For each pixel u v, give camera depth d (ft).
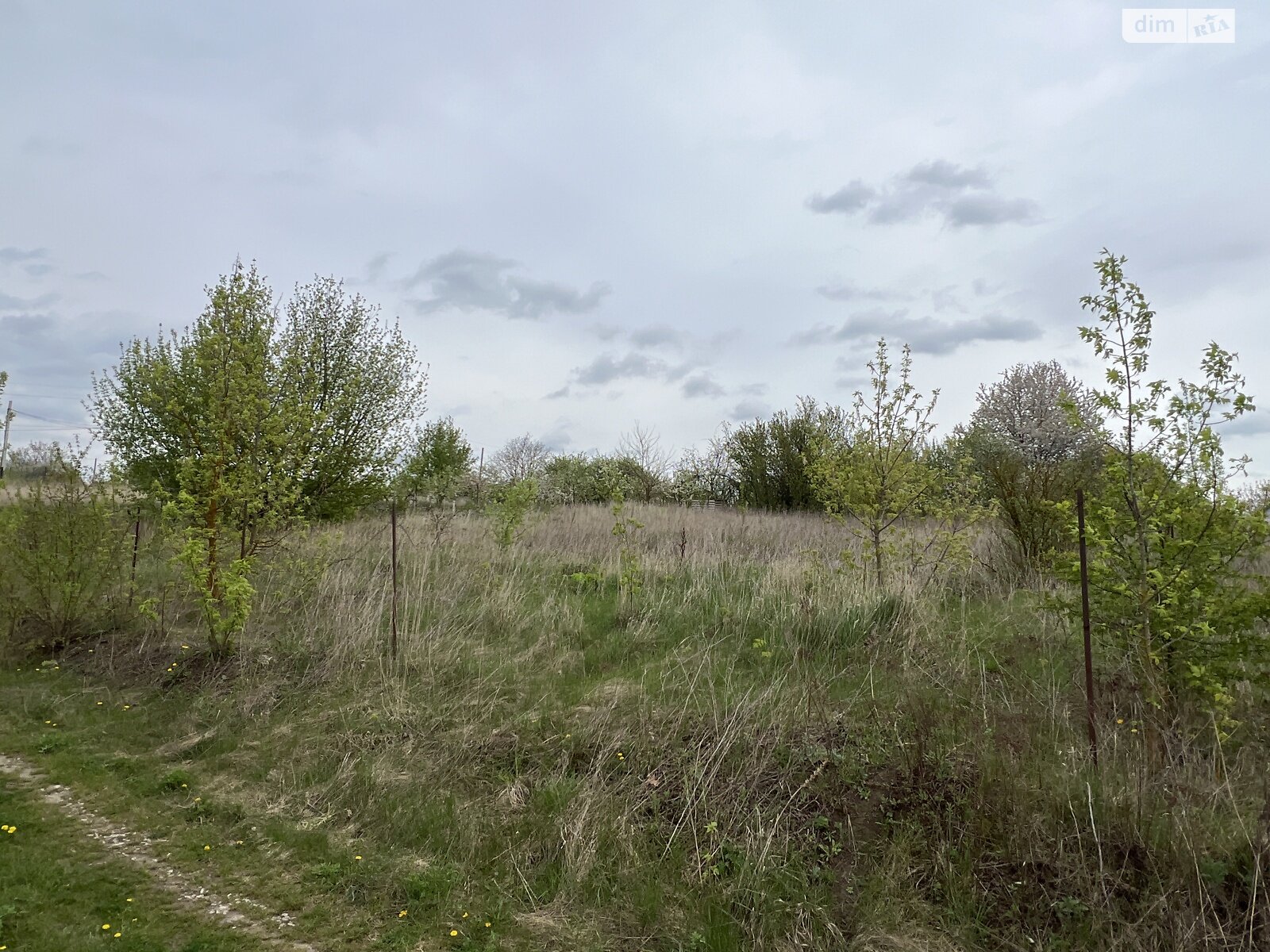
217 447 26.86
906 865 13.62
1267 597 15.24
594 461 87.35
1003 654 21.17
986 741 15.76
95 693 23.21
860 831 14.66
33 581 26.58
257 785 17.67
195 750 19.51
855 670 21.25
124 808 16.57
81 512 27.76
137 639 26.89
